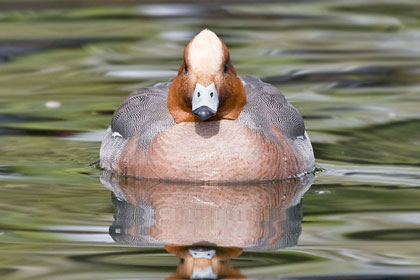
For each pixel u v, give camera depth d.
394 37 23.88
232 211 11.99
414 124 16.52
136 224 11.44
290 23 25.53
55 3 27.73
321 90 19.02
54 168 14.18
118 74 20.22
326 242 10.73
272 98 14.13
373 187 13.12
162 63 21.08
